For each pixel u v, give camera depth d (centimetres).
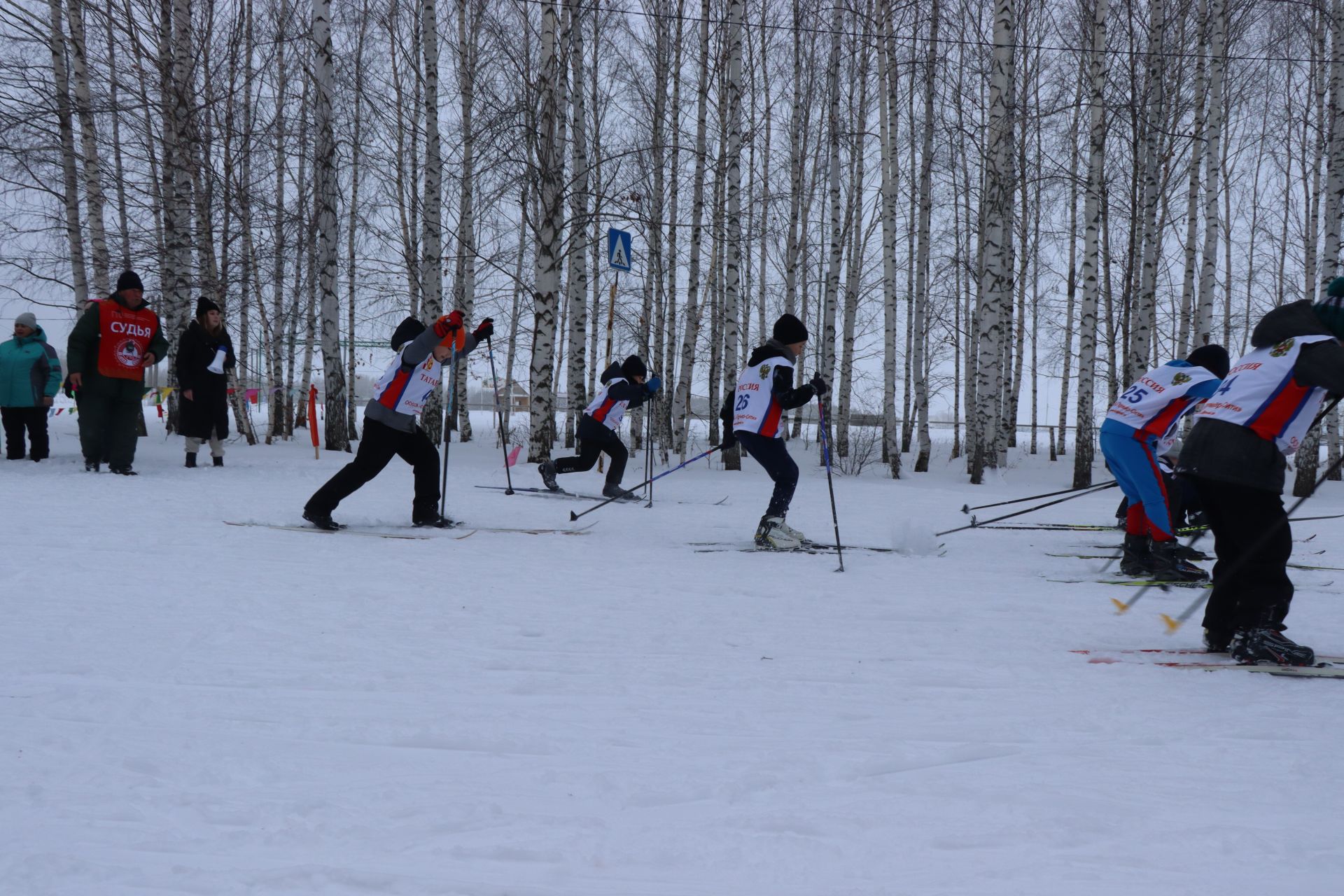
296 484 929
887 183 1664
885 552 634
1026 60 2009
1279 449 339
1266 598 330
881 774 207
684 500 980
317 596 406
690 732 236
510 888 147
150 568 454
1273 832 172
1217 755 221
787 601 439
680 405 2034
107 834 167
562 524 730
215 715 240
